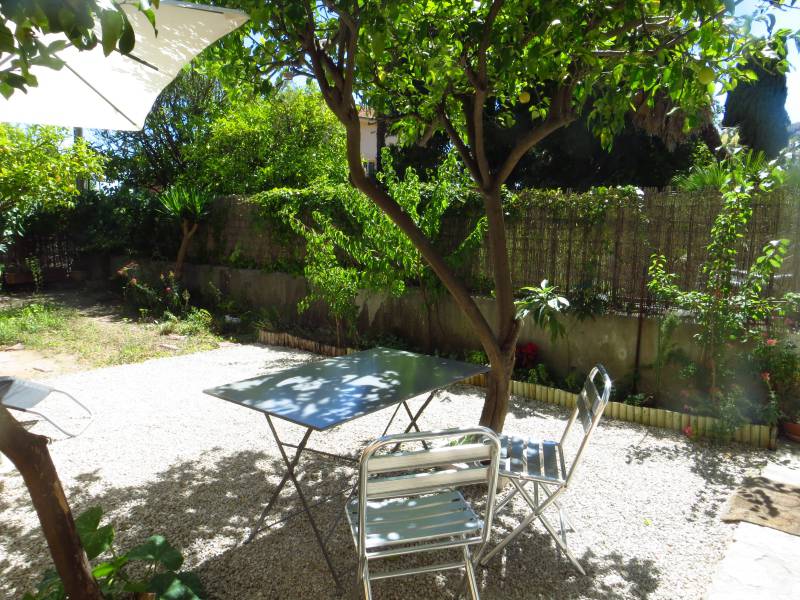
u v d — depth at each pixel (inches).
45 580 87.4
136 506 130.2
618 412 191.3
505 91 173.8
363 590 80.4
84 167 369.7
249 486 140.2
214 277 389.1
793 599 95.8
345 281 270.2
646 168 433.7
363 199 255.0
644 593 98.8
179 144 609.0
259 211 348.8
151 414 193.0
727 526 120.5
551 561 108.8
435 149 497.4
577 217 217.6
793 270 179.2
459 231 254.4
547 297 199.6
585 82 127.3
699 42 110.6
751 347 180.4
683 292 193.3
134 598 88.9
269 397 114.7
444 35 133.7
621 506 130.0
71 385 226.4
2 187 343.6
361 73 147.6
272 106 473.7
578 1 116.4
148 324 344.8
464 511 93.0
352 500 97.8
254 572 105.2
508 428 180.4
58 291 474.0
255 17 114.9
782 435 173.8
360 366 140.0
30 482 70.7
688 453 161.2
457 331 256.7
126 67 109.7
